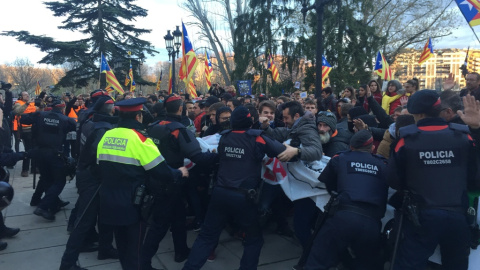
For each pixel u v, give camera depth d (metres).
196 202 4.46
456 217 2.45
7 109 8.95
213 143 4.31
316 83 7.86
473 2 5.18
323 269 2.79
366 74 19.08
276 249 4.19
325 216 2.96
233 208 3.07
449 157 2.49
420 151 2.54
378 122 4.88
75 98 7.31
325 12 18.36
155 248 3.44
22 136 7.62
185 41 9.34
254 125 4.11
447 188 2.48
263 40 21.08
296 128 3.78
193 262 3.05
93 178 3.65
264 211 3.42
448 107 2.90
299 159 3.56
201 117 6.41
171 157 3.45
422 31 22.97
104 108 3.69
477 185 2.53
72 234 3.42
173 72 13.60
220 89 12.79
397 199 3.01
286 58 20.84
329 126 3.92
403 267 2.57
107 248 3.91
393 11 23.70
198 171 4.29
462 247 2.55
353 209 2.78
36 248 4.20
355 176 2.90
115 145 2.92
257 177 3.16
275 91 20.33
